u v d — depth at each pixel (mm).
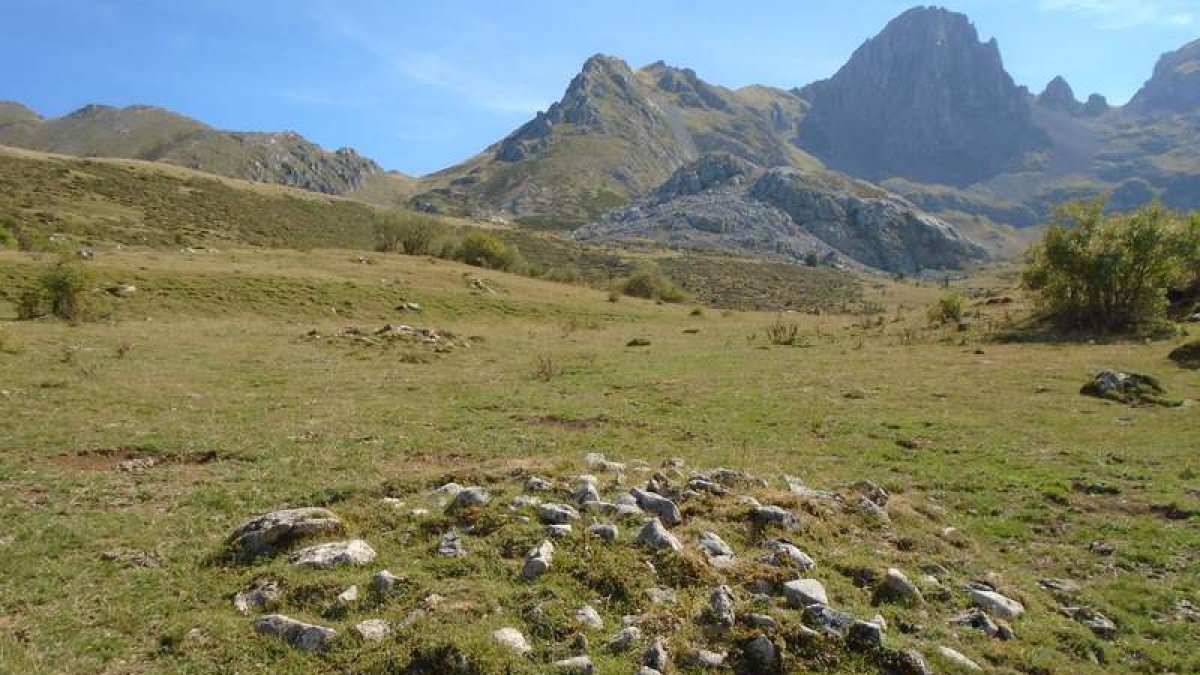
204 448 16625
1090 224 41312
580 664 7668
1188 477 16625
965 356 36094
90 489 13734
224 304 46906
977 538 13156
